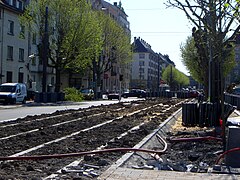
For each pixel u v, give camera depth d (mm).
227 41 13570
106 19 67562
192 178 7742
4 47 53688
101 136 13672
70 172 8094
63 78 76500
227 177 7918
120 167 8633
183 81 148875
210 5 11898
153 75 154375
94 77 66125
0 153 10031
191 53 58875
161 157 10500
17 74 57438
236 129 9453
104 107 33000
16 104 40531
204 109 17875
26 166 8641
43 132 14180
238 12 9883
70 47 49562
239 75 72562
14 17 56062
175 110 29266
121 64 77500
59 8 49438
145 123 18156
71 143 11953
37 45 57531
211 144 12289
